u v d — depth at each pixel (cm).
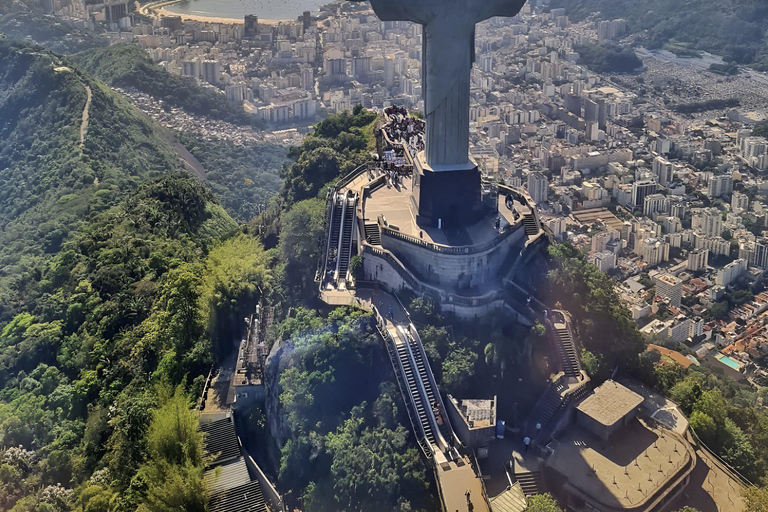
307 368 15150
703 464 14750
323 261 17538
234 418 15325
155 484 13425
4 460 15888
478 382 15000
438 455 13688
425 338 15200
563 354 15362
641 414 15262
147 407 15350
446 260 16100
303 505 13975
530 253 17112
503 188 19238
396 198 18800
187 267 18938
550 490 13462
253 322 16962
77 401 17750
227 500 13775
